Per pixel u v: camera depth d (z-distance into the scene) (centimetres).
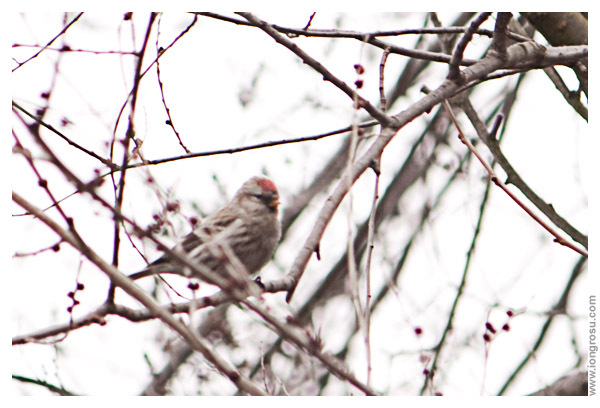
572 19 1009
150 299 668
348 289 1698
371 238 733
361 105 873
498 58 934
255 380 1446
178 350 1423
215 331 1455
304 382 1480
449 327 1348
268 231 1320
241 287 680
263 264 1342
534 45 955
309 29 964
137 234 663
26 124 605
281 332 648
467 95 1070
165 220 721
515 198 879
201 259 1070
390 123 884
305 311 1694
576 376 1023
